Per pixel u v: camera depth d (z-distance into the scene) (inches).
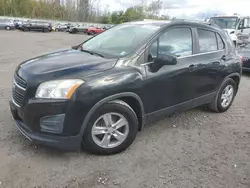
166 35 144.9
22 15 2714.1
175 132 156.3
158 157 127.6
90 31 1550.2
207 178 113.2
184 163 123.7
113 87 117.4
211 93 177.3
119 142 128.0
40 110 109.7
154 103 138.8
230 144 145.3
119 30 162.2
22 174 109.0
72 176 109.8
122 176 111.5
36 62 129.0
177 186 107.0
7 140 134.6
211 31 175.8
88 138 118.9
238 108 207.3
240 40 541.0
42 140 112.1
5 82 254.4
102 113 118.5
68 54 143.1
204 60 163.2
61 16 2893.7
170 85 143.3
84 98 110.7
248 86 285.1
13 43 687.1
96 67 120.4
